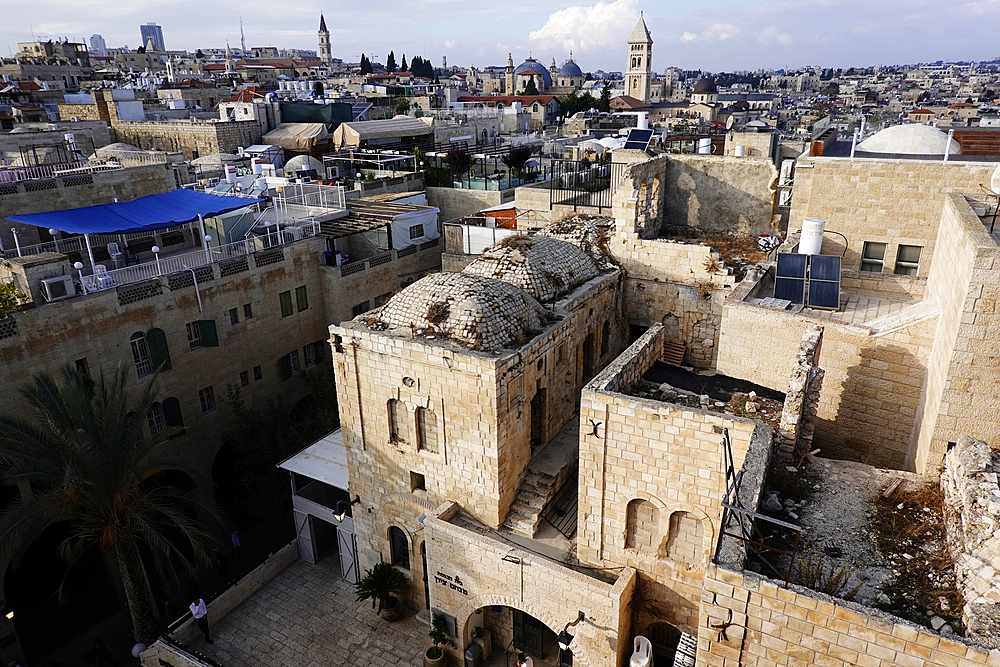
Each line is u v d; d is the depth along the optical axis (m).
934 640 9.51
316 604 25.88
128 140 68.31
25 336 25.00
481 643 22.62
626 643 19.02
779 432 14.83
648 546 18.67
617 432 17.42
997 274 12.50
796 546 11.62
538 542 20.83
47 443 20.34
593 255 28.00
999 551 10.42
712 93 158.50
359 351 22.17
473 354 19.59
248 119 69.12
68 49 162.25
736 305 19.50
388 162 54.47
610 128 84.94
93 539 23.05
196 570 29.55
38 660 25.48
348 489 25.41
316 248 36.81
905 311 17.97
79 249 34.56
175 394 30.55
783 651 10.90
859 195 24.41
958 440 13.00
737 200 29.08
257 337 34.19
